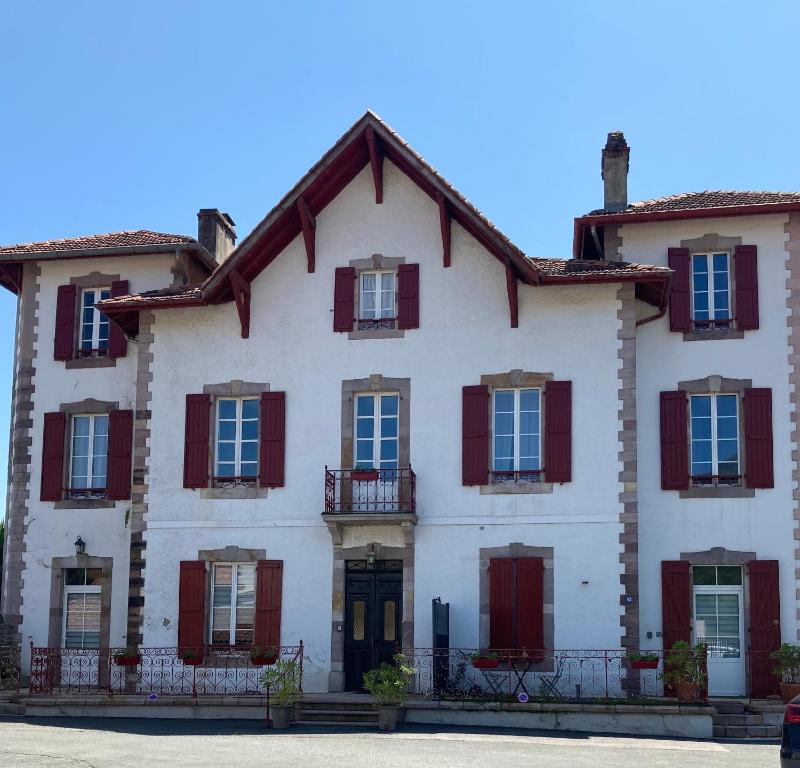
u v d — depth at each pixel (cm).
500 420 2128
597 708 1820
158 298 2220
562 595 2025
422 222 2203
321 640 2097
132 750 1555
